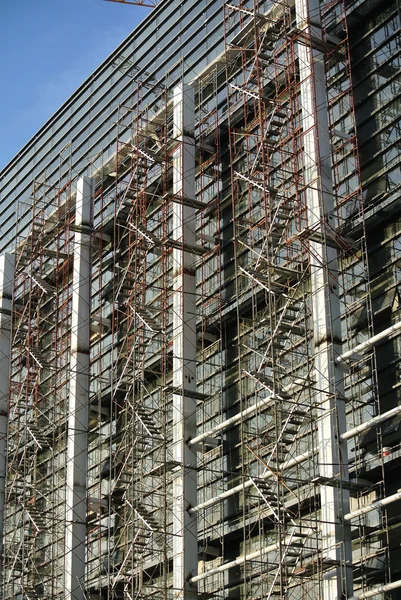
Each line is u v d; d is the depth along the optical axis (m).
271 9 59.06
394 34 52.03
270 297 50.69
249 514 53.81
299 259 53.31
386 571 45.28
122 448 61.12
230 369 57.97
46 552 71.50
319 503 49.56
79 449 65.06
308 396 51.31
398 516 45.69
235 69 63.22
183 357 57.28
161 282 65.56
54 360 73.81
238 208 60.25
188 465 55.69
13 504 73.06
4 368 75.44
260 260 52.88
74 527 63.16
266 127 58.47
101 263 69.88
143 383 61.84
